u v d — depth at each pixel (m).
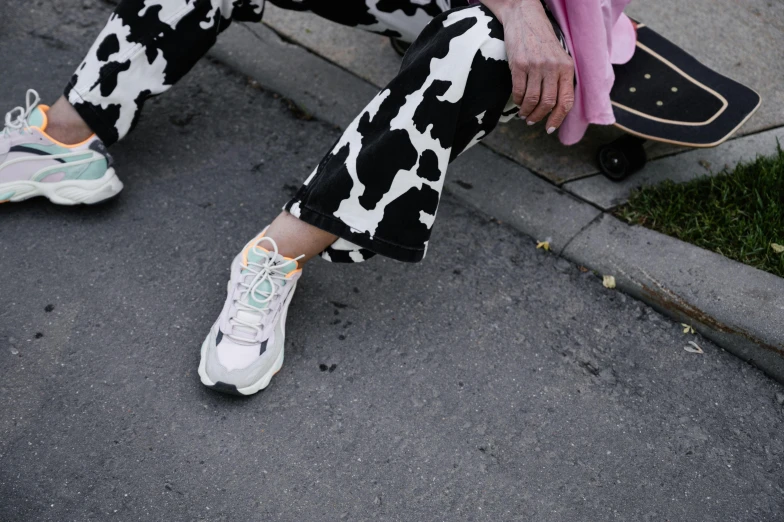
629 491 1.50
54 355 1.58
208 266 1.83
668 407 1.66
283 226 1.51
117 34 1.69
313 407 1.56
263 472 1.44
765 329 1.72
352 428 1.54
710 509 1.48
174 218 1.93
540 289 1.88
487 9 1.37
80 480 1.38
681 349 1.78
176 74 1.79
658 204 2.01
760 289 1.80
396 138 1.35
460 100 1.33
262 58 2.45
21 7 2.55
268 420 1.53
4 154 1.73
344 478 1.45
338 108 2.31
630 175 2.11
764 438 1.62
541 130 2.27
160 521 1.34
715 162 2.16
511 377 1.68
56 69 2.34
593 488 1.49
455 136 1.41
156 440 1.46
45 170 1.77
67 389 1.53
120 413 1.50
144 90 1.77
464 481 1.48
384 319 1.76
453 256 1.93
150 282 1.77
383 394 1.61
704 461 1.56
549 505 1.46
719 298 1.79
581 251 1.95
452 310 1.80
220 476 1.42
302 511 1.39
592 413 1.63
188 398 1.55
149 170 2.04
